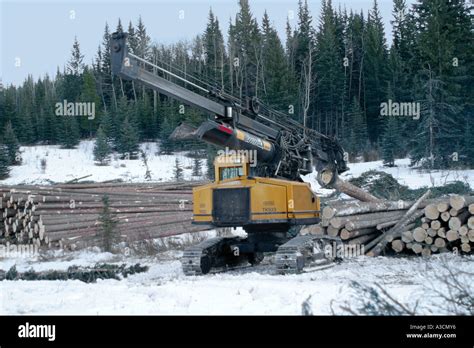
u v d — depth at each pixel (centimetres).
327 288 965
